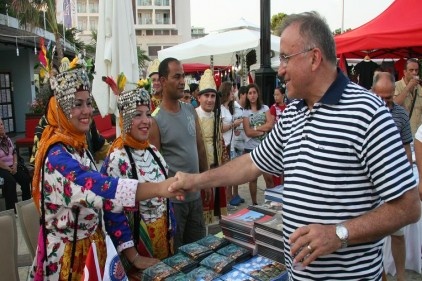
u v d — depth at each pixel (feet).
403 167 4.24
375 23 19.08
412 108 17.02
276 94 17.75
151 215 7.41
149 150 7.81
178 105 9.84
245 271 5.94
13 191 16.84
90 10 190.49
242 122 17.49
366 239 4.28
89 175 5.78
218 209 11.77
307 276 4.80
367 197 4.51
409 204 4.23
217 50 22.67
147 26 219.41
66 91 5.96
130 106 7.28
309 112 4.86
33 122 26.71
